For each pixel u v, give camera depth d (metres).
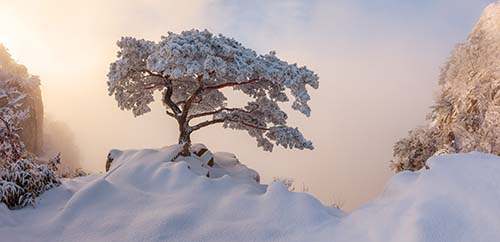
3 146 10.16
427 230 5.45
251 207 7.48
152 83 13.85
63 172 13.80
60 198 8.41
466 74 20.00
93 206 7.77
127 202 7.95
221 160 13.93
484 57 19.44
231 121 14.47
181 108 15.30
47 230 6.95
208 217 7.29
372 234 5.91
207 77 11.53
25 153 10.73
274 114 13.95
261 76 12.55
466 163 7.08
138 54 12.81
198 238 6.59
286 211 7.15
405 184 7.40
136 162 10.26
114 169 10.36
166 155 10.95
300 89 12.88
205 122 13.75
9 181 8.12
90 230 6.95
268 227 6.73
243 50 12.96
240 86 14.16
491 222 5.34
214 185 8.60
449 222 5.61
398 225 5.85
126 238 6.63
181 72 11.48
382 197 7.61
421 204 6.09
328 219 6.93
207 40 12.17
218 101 15.39
